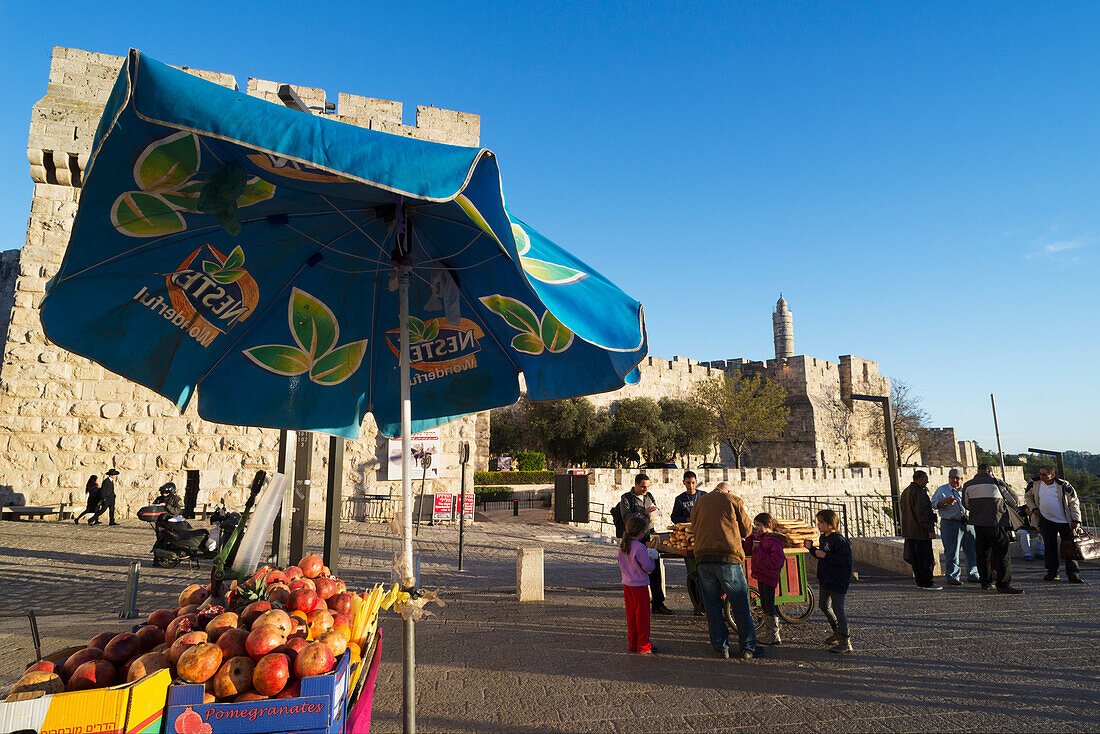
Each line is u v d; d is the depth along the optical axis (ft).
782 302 249.55
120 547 40.70
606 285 10.62
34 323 58.29
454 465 63.31
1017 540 40.78
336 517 27.61
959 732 13.25
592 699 15.11
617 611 24.93
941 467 139.64
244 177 8.21
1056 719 13.93
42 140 59.82
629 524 19.74
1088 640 20.47
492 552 42.57
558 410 139.44
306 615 9.39
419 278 12.85
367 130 7.33
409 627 9.36
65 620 22.40
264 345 11.94
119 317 9.77
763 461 184.85
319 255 11.88
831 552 19.53
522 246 9.93
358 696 9.24
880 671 17.33
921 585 30.55
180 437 59.57
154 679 7.13
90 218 8.09
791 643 20.35
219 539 35.17
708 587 19.08
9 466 56.03
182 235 9.53
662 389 164.14
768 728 13.48
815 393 183.01
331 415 12.67
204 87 6.70
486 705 14.66
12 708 6.48
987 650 19.35
